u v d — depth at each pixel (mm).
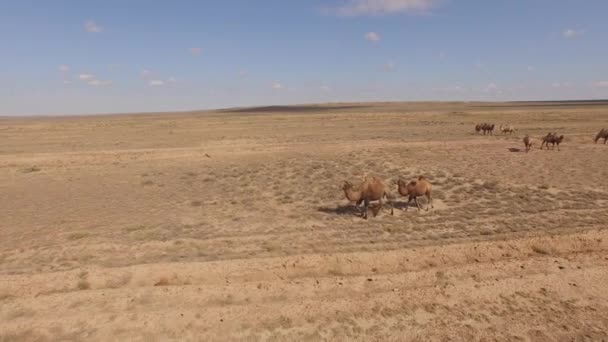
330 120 76188
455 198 18641
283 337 8781
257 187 22609
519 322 9234
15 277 11016
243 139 45844
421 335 8812
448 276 11172
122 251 13016
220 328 9070
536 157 29688
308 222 15703
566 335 8766
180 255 12508
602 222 14641
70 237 14531
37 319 9344
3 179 26109
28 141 45656
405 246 12680
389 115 83812
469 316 9453
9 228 15945
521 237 13281
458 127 56781
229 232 14703
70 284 10844
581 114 75375
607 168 24938
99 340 8703
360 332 8938
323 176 24844
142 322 9234
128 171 28000
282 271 11523
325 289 10586
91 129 61344
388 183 22578
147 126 65812
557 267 11594
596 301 10008
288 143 40562
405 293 10367
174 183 24172
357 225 15008
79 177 26406
